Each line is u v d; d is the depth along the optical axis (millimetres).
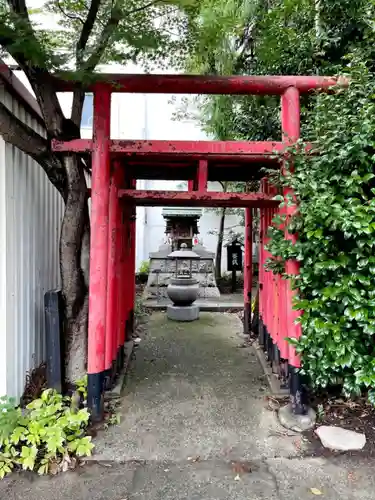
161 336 4910
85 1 2395
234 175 3975
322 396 2832
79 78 2254
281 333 3135
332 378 2422
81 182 2812
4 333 2439
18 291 2697
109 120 2604
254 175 3938
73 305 2875
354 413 2605
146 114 9656
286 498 1853
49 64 2164
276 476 2018
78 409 2545
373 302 2141
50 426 2166
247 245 4988
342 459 2152
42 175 3275
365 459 2146
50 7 2404
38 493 1891
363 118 2107
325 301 2305
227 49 3959
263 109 4070
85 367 2902
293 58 3529
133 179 4148
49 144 2674
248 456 2199
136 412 2740
